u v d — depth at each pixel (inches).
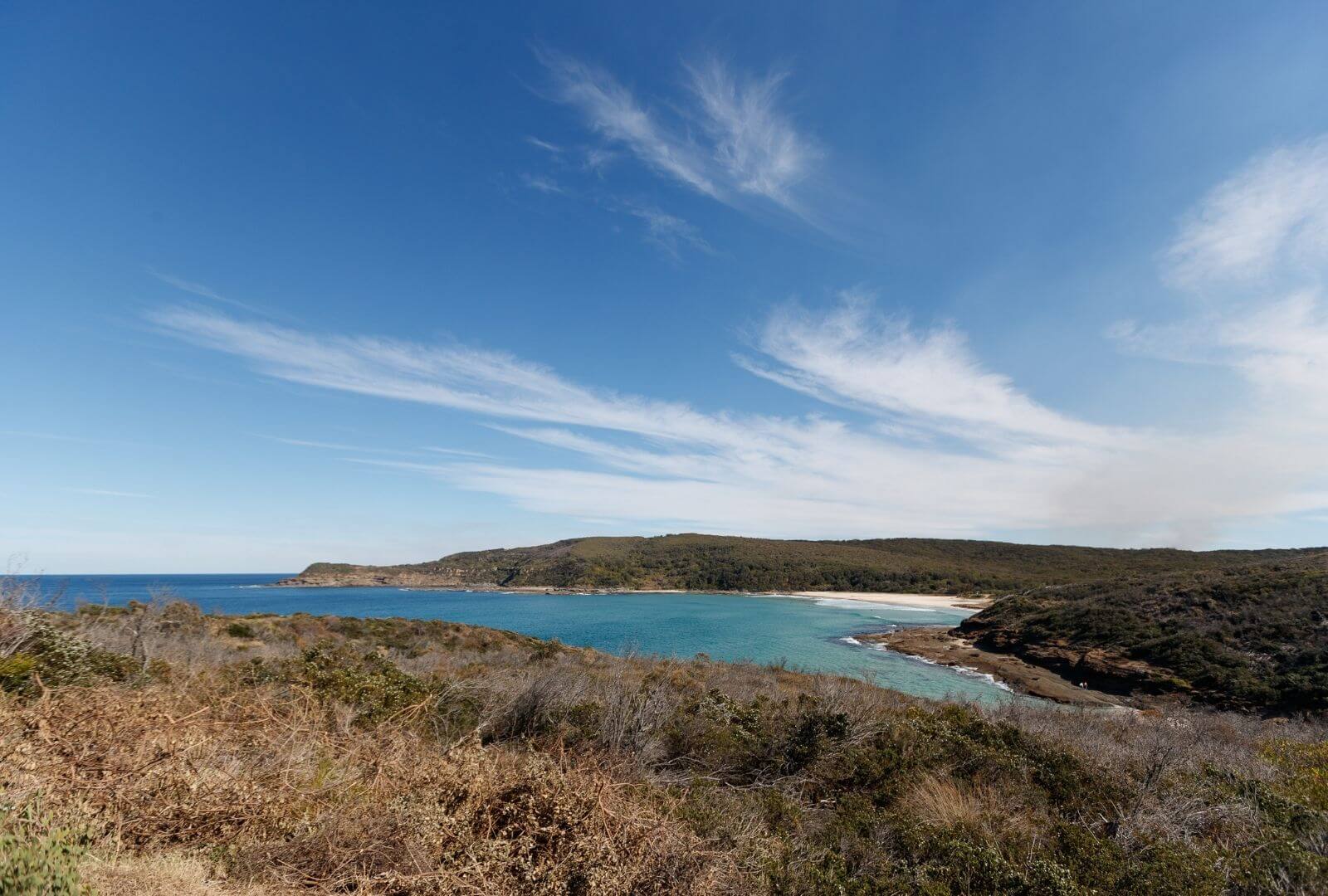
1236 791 226.2
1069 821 210.5
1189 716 540.7
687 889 123.3
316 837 124.0
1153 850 172.2
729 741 278.2
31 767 117.0
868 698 368.5
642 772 223.5
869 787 247.9
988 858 156.4
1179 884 149.9
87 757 125.6
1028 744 281.4
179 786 126.4
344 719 207.6
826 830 188.2
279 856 119.2
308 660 311.0
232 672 275.4
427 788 137.6
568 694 305.0
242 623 666.2
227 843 121.3
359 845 123.2
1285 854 163.0
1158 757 255.3
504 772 145.3
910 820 190.4
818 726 280.2
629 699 287.6
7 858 82.4
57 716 137.3
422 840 120.2
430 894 112.3
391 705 258.2
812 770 260.2
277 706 197.0
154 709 153.9
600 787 141.7
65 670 203.9
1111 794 225.6
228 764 143.3
